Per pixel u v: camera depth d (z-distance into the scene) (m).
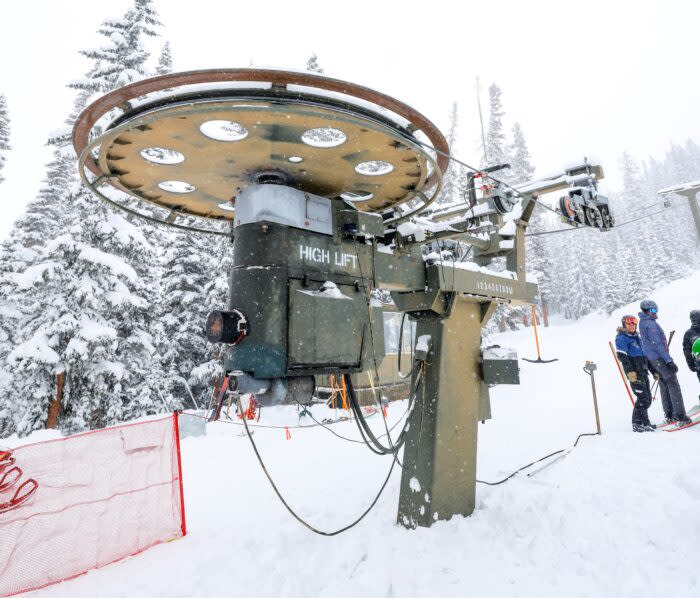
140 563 3.53
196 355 17.39
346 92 2.26
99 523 3.92
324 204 3.33
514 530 3.69
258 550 3.67
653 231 58.53
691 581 2.75
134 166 2.92
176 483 4.43
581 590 2.78
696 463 4.65
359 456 6.85
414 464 3.94
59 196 21.44
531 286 5.35
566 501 4.10
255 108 2.16
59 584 3.21
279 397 2.94
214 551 3.69
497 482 5.04
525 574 3.02
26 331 13.07
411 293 4.14
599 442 6.07
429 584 2.94
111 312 13.12
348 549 3.53
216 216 4.06
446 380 4.02
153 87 2.12
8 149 21.22
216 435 9.01
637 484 4.32
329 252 3.28
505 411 9.90
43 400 12.27
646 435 6.07
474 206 4.49
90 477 4.43
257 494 5.26
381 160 2.92
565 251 60.47
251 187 3.06
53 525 3.83
